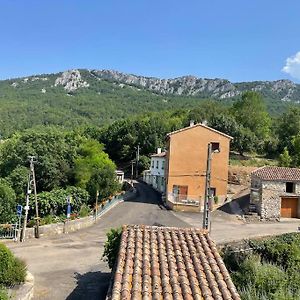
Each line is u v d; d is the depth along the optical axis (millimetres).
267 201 33625
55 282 16516
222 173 40656
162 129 78250
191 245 10242
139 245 10008
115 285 7855
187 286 8016
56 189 38750
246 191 42125
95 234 27141
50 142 45406
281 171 35375
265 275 13219
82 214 31078
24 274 15102
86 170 43781
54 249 22141
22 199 33031
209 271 8742
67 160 45750
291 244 16172
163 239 10547
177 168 40750
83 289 15836
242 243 17047
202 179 40656
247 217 33594
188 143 40844
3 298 12250
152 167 60312
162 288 7875
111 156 81625
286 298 11492
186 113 91562
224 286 8133
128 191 47812
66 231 27125
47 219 27891
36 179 42625
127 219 33062
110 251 16297
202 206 38750
